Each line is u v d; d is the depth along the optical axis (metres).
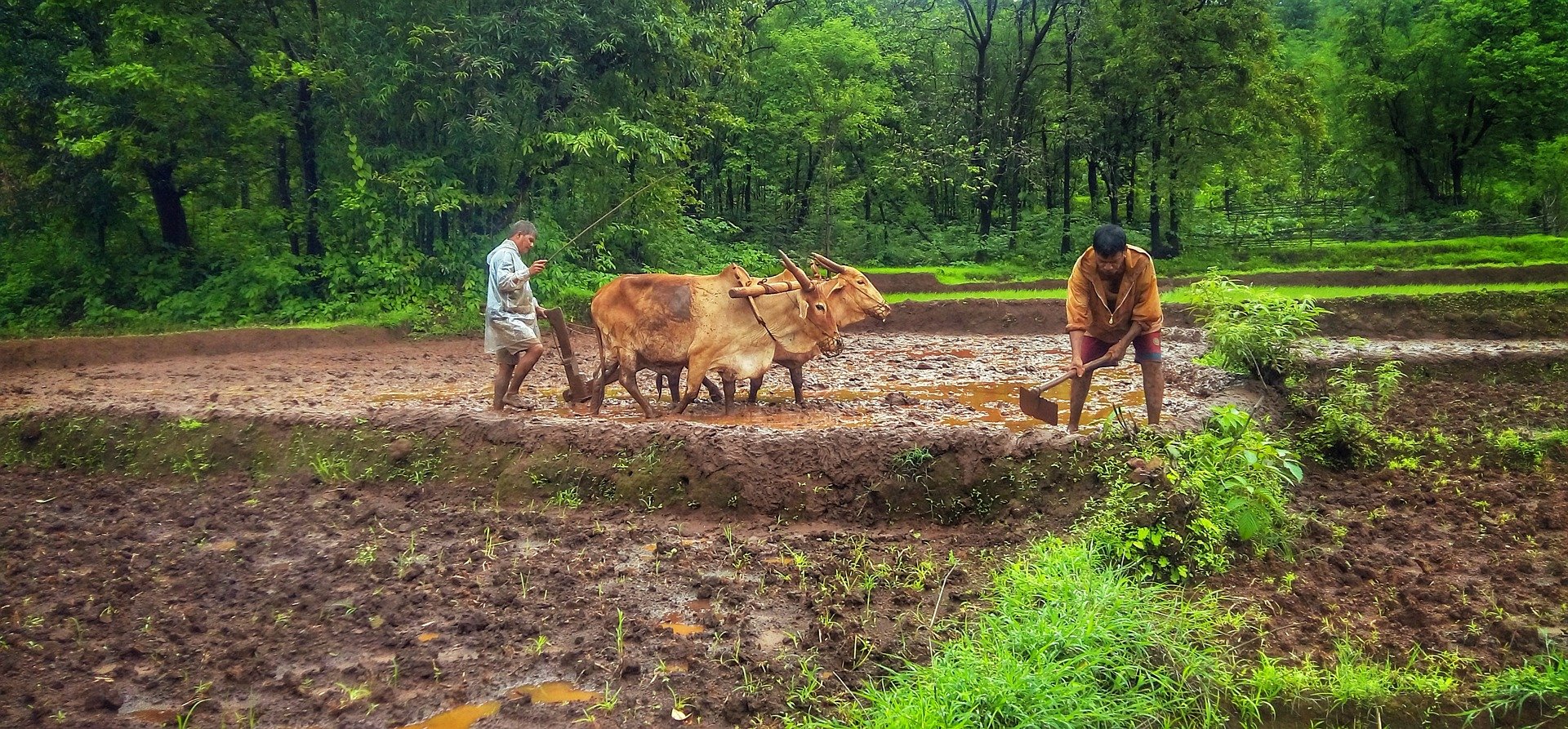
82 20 17.94
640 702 4.85
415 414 8.48
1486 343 15.91
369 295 18.41
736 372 9.33
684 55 19.36
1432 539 6.70
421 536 7.12
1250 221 37.31
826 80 29.55
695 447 7.58
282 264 18.53
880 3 35.94
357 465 8.22
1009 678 4.63
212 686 5.08
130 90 16.89
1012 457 7.13
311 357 15.45
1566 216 32.12
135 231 19.69
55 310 18.70
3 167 19.08
